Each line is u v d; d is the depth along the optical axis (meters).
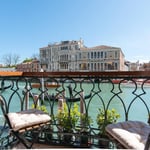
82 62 48.44
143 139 1.23
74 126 2.50
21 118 1.66
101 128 2.29
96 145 2.18
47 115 1.79
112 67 44.84
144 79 1.98
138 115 6.31
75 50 49.34
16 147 2.02
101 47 46.28
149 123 1.53
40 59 51.38
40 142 2.33
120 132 1.30
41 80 2.42
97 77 2.03
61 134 2.28
